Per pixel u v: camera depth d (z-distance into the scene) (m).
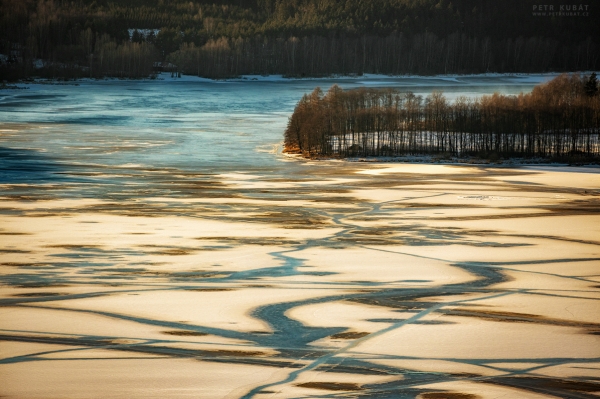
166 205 58.50
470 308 28.75
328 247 42.66
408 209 57.47
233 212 55.59
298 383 20.67
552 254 40.53
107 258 39.03
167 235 46.16
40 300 29.80
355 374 21.38
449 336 24.98
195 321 26.83
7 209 55.69
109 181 71.88
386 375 21.30
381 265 37.56
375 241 44.56
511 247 42.59
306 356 22.94
